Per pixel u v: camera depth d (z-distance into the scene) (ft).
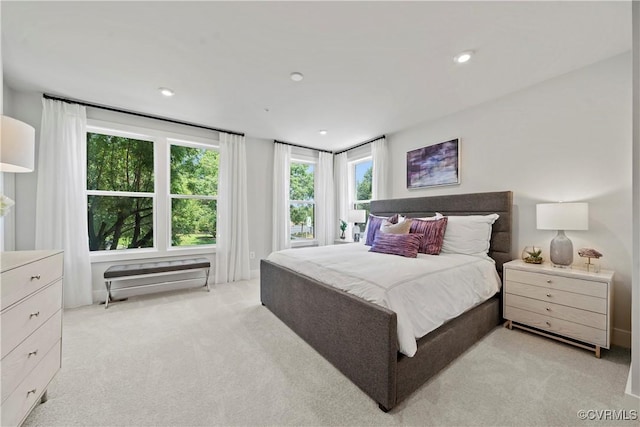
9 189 8.35
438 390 4.91
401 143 12.53
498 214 8.49
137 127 10.70
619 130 6.62
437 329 5.71
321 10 5.13
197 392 4.85
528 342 6.70
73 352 6.22
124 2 4.94
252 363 5.82
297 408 4.47
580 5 4.94
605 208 6.81
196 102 9.47
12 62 6.98
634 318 3.68
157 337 7.02
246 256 13.26
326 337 5.97
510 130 8.68
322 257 7.93
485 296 7.18
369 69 7.25
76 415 4.27
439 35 5.85
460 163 10.07
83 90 8.59
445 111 10.14
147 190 11.35
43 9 5.10
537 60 6.81
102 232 10.51
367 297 5.13
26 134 4.65
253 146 13.84
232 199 12.84
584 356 6.02
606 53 6.53
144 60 6.88
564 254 6.90
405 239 8.17
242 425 4.10
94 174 10.34
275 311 8.53
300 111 10.24
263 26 5.60
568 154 7.43
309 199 16.34
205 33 5.83
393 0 4.85
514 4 4.94
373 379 4.62
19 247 8.64
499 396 4.73
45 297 4.44
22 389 3.84
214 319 8.28
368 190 15.11
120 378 5.24
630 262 6.46
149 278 10.94
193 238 12.54
